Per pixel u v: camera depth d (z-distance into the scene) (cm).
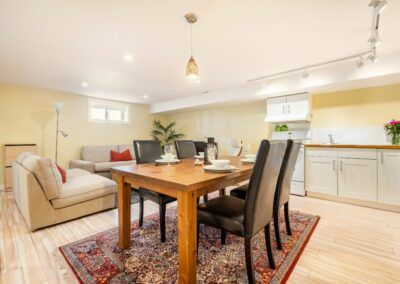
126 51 253
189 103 510
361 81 294
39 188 212
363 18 186
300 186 342
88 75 346
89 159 471
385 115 316
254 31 208
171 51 254
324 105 368
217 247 179
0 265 153
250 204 123
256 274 143
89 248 176
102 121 526
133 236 199
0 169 381
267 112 396
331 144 320
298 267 152
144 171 157
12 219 239
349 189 299
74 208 238
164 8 171
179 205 123
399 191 264
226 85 406
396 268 151
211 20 189
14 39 221
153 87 426
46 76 351
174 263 156
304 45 239
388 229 215
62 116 459
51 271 146
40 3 163
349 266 153
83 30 204
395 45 238
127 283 134
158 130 645
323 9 174
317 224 228
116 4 166
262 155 120
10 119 395
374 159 280
